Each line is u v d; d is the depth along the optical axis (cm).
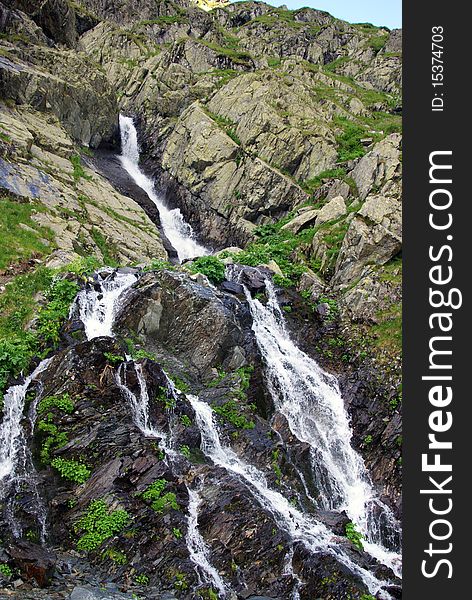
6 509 1002
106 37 4684
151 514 1025
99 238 2216
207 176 3084
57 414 1166
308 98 3541
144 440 1141
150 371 1305
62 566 942
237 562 1003
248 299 1783
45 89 2864
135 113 3988
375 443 1529
